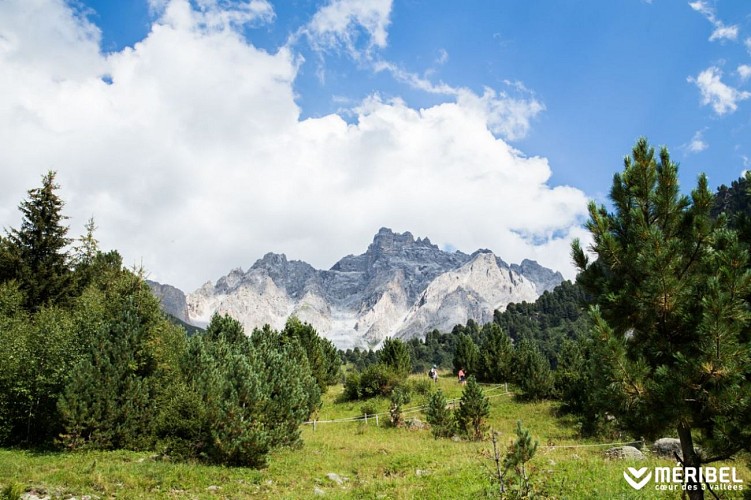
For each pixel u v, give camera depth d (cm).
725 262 941
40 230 3800
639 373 927
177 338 3322
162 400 2278
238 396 2012
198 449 1978
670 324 992
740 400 841
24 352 2223
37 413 2173
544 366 4034
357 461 2123
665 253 986
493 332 5178
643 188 1105
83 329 2439
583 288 1145
